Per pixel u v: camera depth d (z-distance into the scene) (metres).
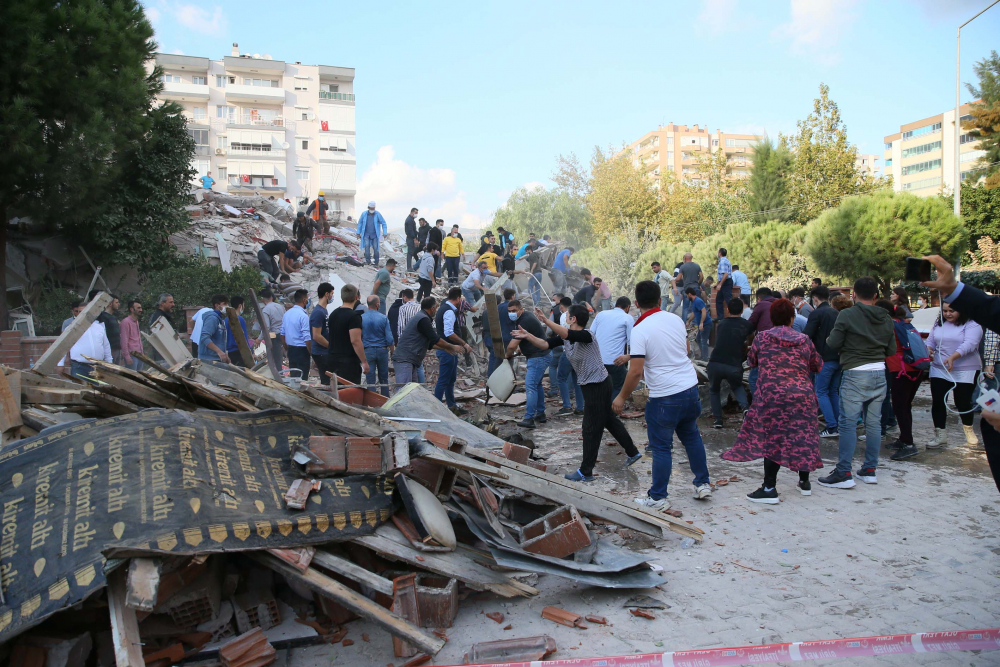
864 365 5.61
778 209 38.03
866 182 37.44
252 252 17.28
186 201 15.62
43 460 3.20
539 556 3.77
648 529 4.46
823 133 38.19
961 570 3.97
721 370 8.12
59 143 12.02
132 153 14.04
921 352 6.67
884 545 4.41
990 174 32.84
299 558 3.18
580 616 3.53
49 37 11.82
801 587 3.84
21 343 9.23
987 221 33.47
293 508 3.35
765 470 5.39
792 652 2.99
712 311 15.05
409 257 20.23
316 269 17.80
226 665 2.99
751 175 40.75
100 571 2.72
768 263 30.00
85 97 12.00
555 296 11.16
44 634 2.97
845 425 5.69
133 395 4.02
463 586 3.78
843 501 5.35
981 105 29.81
